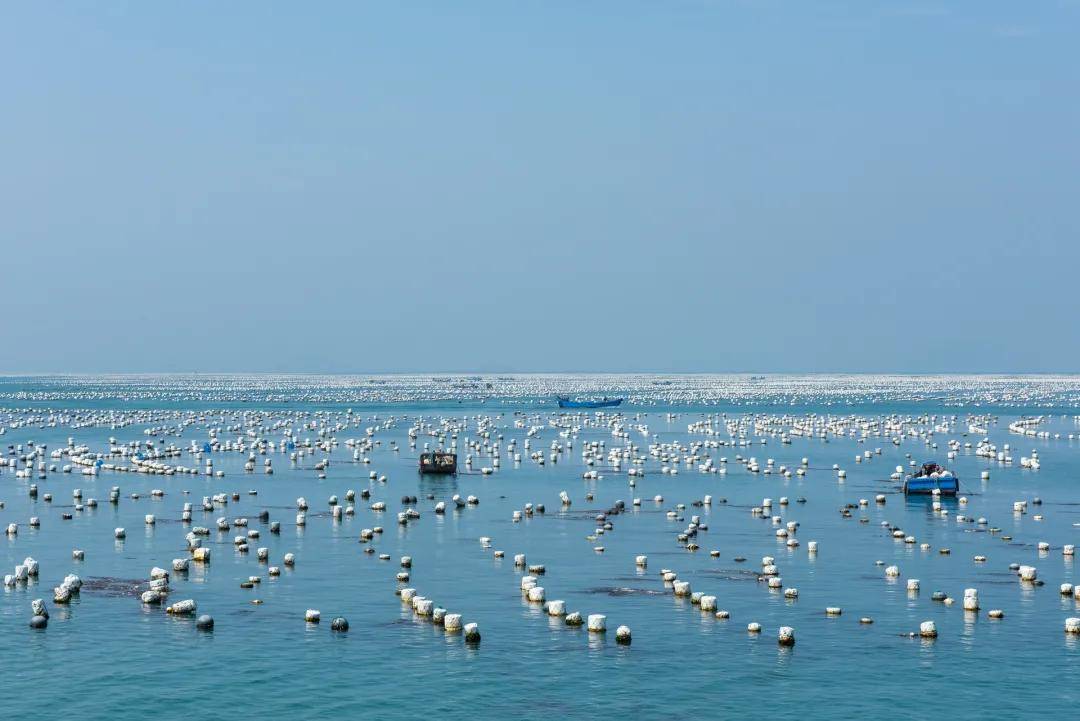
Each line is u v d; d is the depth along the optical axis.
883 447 162.25
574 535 81.88
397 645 53.47
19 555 73.06
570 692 47.75
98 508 94.00
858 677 49.62
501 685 48.47
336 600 61.44
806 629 56.12
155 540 78.56
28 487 108.06
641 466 131.50
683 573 68.50
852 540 80.69
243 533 81.88
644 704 46.59
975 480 121.50
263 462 134.25
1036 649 53.28
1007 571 69.88
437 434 182.50
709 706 46.38
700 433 189.25
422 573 68.19
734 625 56.81
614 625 56.81
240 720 45.16
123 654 52.06
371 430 181.62
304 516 86.56
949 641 54.38
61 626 56.09
